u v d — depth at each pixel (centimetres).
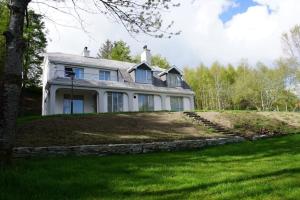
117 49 5984
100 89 3020
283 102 5984
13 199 607
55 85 2786
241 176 827
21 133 1527
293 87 5544
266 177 804
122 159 1142
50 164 970
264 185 717
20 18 883
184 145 1553
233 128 2262
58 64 3002
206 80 6894
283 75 5759
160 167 978
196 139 1719
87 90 2995
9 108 830
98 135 1634
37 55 3800
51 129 1681
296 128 2448
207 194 659
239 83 6219
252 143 1691
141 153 1383
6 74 845
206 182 764
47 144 1341
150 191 692
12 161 848
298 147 1444
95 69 3228
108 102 3073
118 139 1562
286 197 618
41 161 1028
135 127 1966
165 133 1866
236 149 1437
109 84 3098
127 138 1609
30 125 1730
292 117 2873
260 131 2197
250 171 898
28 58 3641
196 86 6888
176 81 3656
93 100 3206
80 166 961
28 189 678
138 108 3238
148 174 868
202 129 2111
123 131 1814
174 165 1018
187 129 2066
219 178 806
